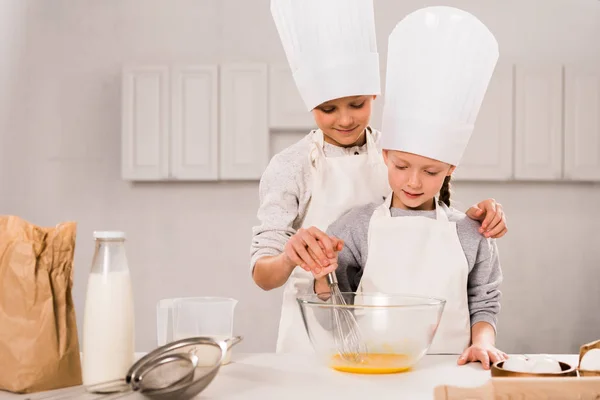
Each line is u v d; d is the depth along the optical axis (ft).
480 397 2.92
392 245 4.83
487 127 11.48
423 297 4.06
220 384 3.58
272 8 5.30
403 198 4.77
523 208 11.93
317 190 5.40
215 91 11.57
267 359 4.25
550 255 11.96
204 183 12.02
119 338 3.45
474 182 11.90
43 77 12.26
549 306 11.95
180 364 3.23
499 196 11.91
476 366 4.07
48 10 12.25
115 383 3.30
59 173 12.23
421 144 4.53
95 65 12.23
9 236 3.43
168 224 12.07
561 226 11.95
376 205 5.21
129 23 12.20
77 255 12.14
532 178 11.53
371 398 3.29
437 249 4.81
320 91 4.88
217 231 12.01
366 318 3.75
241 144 11.55
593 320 11.96
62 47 12.23
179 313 3.84
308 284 5.46
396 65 4.62
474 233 4.94
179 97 11.59
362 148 5.61
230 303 3.97
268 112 11.54
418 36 4.51
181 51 12.15
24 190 12.25
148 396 3.18
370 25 4.87
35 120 12.26
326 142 5.58
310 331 3.88
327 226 5.37
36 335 3.35
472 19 4.48
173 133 11.62
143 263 12.08
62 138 12.24
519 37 12.03
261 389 3.47
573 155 11.57
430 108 4.51
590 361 3.54
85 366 3.46
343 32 4.79
